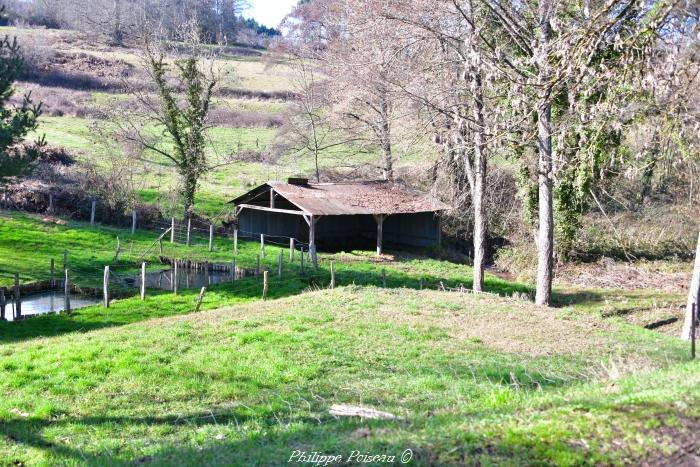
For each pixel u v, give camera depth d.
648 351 17.39
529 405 9.17
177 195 48.25
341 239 49.28
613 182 41.50
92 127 49.97
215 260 37.75
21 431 11.82
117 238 37.72
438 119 30.41
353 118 52.22
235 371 15.05
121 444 11.03
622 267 39.44
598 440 7.33
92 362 15.43
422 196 46.56
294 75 63.25
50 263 34.09
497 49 18.72
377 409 11.72
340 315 20.52
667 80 11.67
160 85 47.19
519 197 41.69
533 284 37.66
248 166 61.72
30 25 93.12
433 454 7.17
